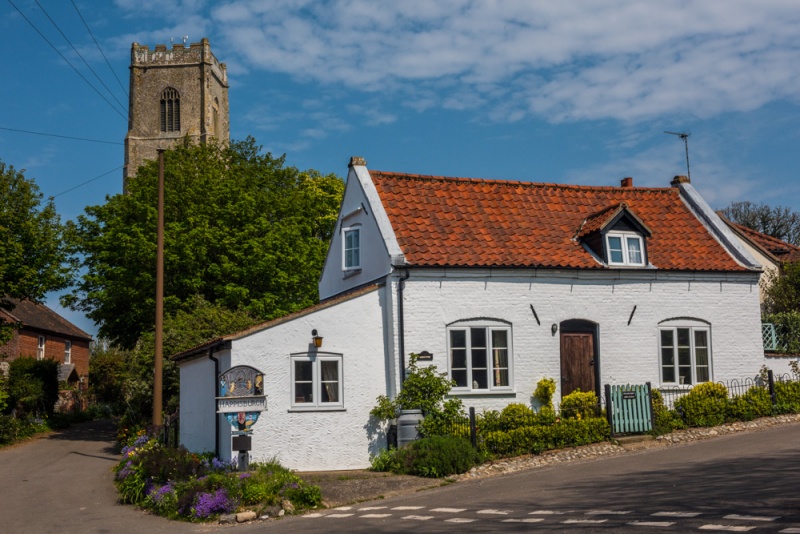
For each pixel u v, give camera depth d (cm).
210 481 1570
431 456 1798
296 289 3831
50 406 4391
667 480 1417
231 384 1809
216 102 9375
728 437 2047
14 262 3541
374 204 2259
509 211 2408
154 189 3712
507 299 2180
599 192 2606
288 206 4019
